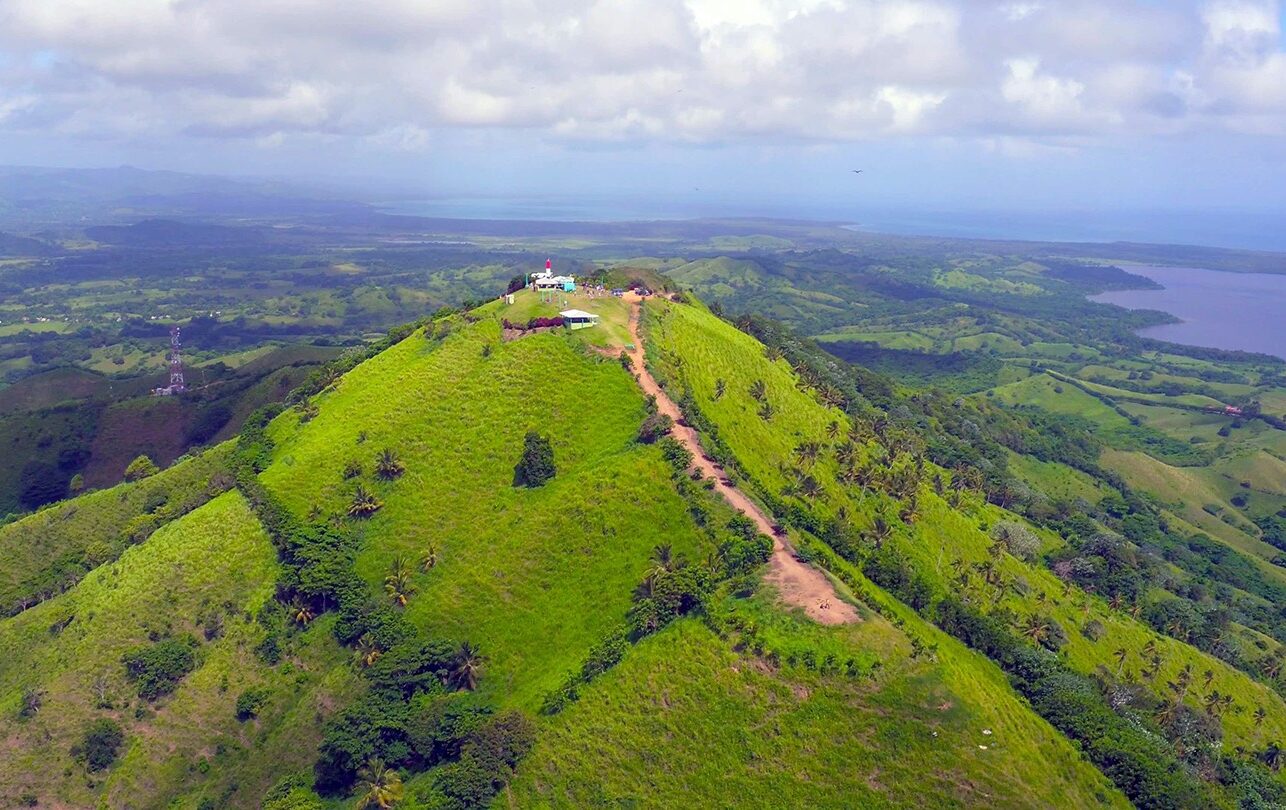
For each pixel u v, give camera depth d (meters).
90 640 132.00
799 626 108.25
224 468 176.00
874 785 91.62
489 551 136.50
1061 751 99.50
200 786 115.19
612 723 105.25
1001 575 158.25
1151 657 151.00
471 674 120.12
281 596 136.50
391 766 111.88
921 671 100.31
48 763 115.94
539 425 157.00
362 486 153.12
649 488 135.75
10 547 171.50
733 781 95.88
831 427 184.38
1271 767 131.00
